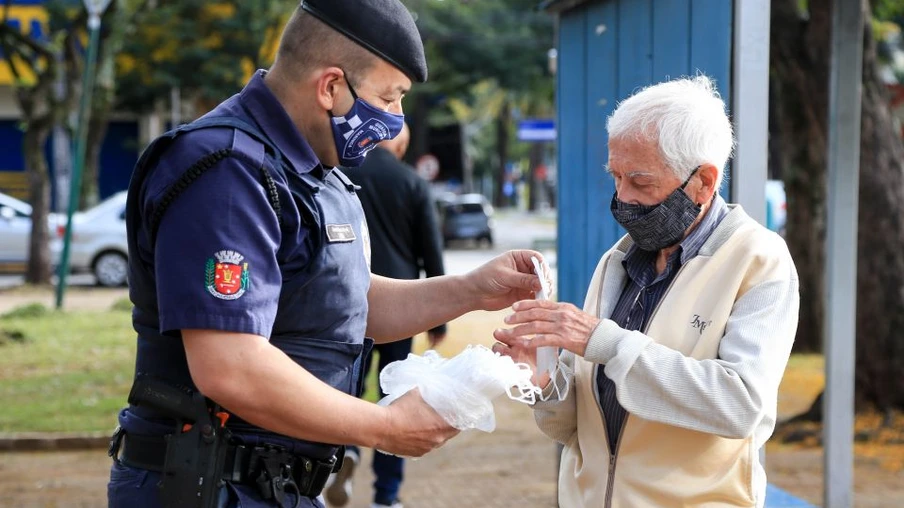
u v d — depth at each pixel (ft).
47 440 24.17
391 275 17.57
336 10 7.34
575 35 15.01
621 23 13.39
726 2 10.84
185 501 7.21
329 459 7.76
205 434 7.23
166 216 6.96
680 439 7.99
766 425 8.05
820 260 35.17
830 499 15.24
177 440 7.30
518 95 114.83
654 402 7.57
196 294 6.75
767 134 10.89
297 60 7.45
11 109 89.20
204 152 6.98
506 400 29.73
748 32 10.77
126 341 38.09
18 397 28.86
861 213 25.76
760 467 8.36
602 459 8.34
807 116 30.50
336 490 18.04
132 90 79.97
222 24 75.82
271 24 76.69
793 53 28.94
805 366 33.30
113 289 58.90
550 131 89.81
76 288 58.95
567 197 15.43
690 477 7.98
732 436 7.49
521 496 20.13
